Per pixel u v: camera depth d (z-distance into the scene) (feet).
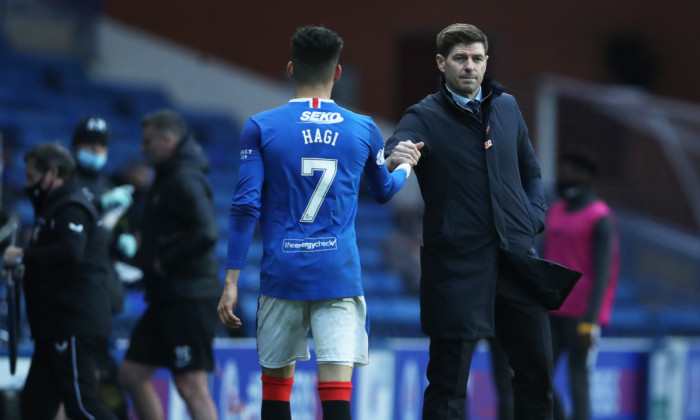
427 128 53.11
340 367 50.24
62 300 64.39
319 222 50.03
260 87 165.17
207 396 70.44
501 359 76.69
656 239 147.23
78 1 163.94
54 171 64.34
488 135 53.01
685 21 180.14
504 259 53.01
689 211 155.84
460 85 52.95
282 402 52.60
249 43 165.89
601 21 177.06
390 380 93.97
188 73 164.86
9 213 79.36
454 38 52.95
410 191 155.84
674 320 123.24
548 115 155.02
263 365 51.85
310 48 51.34
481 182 52.75
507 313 53.57
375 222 143.02
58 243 63.21
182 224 69.51
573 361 83.87
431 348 53.62
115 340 88.79
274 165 50.11
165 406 84.38
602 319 86.89
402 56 171.63
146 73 164.45
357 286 50.62
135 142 142.61
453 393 52.42
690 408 109.91
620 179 156.46
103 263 66.64
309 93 51.60
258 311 51.83
